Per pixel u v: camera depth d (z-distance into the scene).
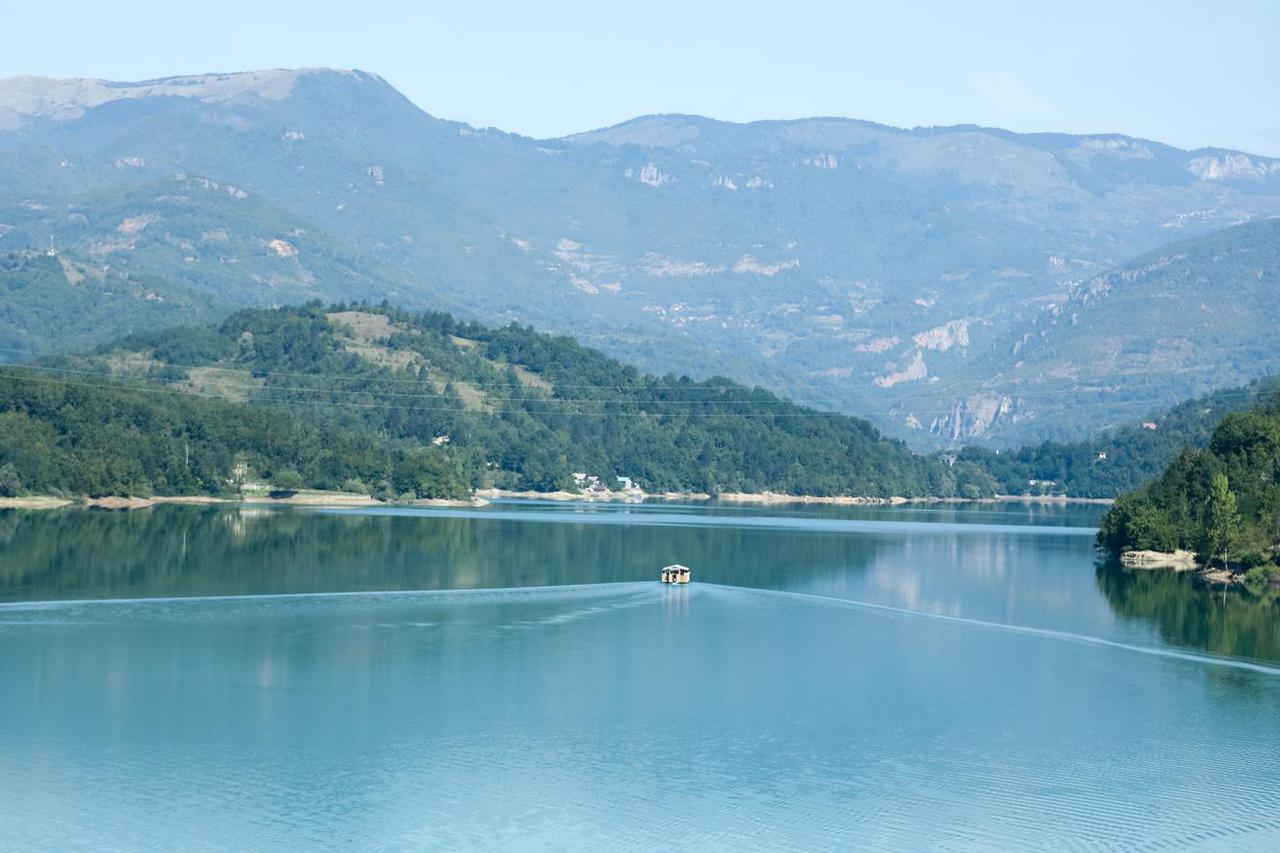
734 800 117.38
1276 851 108.19
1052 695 154.12
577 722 139.12
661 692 152.38
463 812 113.38
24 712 137.12
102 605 194.12
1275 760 130.25
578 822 111.75
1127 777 124.75
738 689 154.38
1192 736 138.00
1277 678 164.75
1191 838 110.62
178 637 173.50
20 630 174.62
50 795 115.31
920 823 112.88
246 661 161.50
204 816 111.50
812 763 127.38
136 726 133.75
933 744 134.00
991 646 182.75
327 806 114.12
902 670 166.12
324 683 152.25
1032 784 122.50
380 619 191.38
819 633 190.38
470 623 190.88
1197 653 179.75
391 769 123.25
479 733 134.50
